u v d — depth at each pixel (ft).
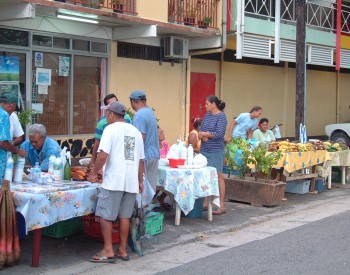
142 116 25.20
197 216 29.68
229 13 50.03
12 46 35.73
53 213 20.38
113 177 21.21
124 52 43.93
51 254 22.58
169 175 26.89
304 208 33.37
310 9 61.05
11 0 32.35
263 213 31.35
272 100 63.62
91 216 24.38
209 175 27.73
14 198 20.11
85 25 40.22
